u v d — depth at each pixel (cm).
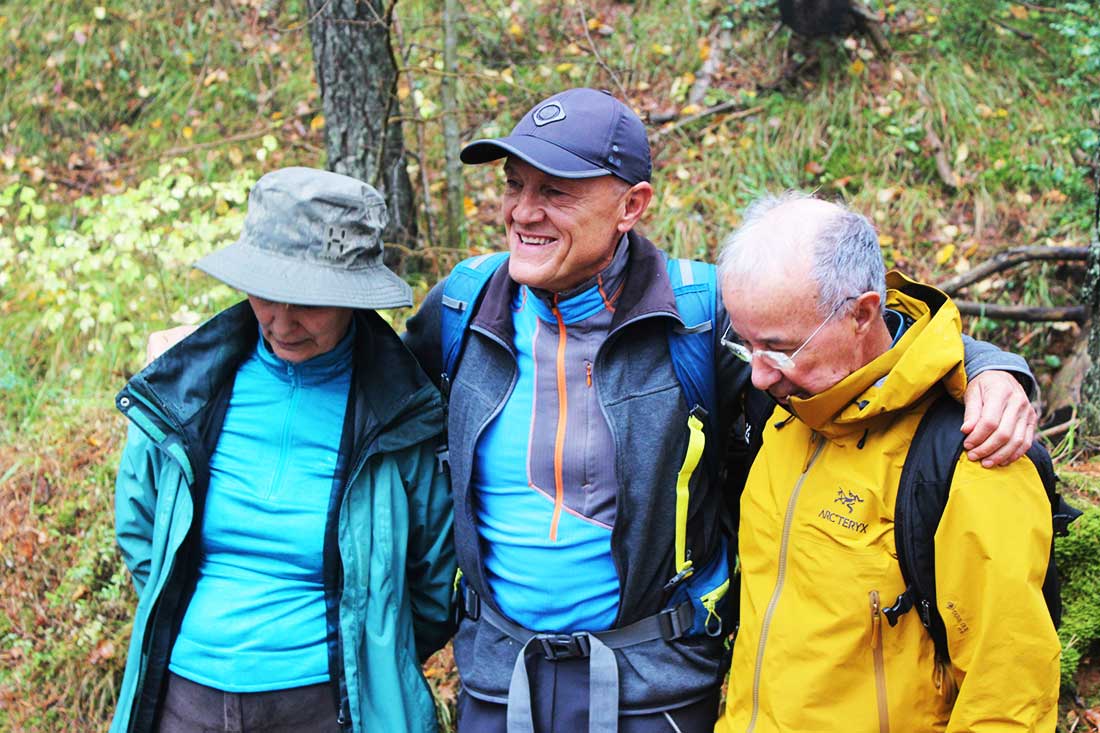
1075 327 435
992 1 600
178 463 198
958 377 155
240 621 199
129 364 476
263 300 189
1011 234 492
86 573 359
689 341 190
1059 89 560
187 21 685
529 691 191
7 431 455
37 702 333
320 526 201
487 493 197
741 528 183
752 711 173
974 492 150
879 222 509
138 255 519
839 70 579
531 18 654
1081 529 259
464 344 205
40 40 682
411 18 630
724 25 621
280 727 202
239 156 596
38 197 606
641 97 606
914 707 159
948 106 550
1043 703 151
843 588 160
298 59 667
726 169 544
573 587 190
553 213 178
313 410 203
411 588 223
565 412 190
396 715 203
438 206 550
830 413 161
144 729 205
